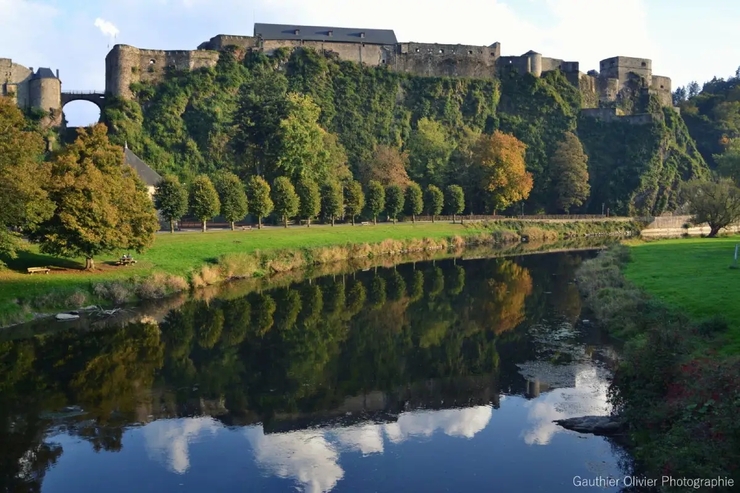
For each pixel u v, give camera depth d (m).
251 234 73.25
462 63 152.00
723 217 88.06
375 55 146.62
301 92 130.88
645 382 20.73
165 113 116.19
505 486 18.02
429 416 23.92
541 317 40.50
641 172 133.88
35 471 19.52
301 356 33.03
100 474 19.31
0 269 42.50
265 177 97.69
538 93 150.75
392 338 36.59
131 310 43.19
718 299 33.34
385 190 98.56
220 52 129.50
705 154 160.25
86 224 45.25
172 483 18.69
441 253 82.19
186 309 44.22
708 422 15.85
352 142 129.62
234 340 36.28
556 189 129.50
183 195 70.88
